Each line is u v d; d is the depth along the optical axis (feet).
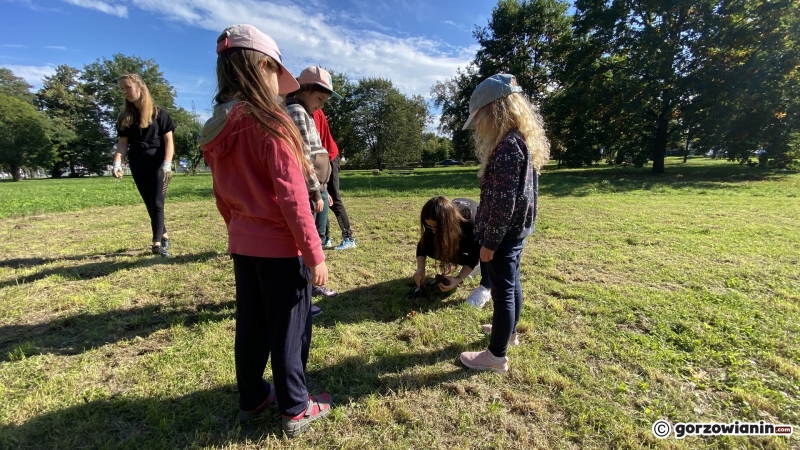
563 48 82.74
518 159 6.08
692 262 12.89
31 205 29.99
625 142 74.18
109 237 17.66
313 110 9.66
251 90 4.53
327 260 13.70
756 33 54.24
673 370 6.89
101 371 7.04
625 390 6.36
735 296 9.96
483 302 9.80
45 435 5.48
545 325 8.67
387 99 146.92
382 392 6.47
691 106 61.72
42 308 9.68
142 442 5.38
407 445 5.29
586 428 5.54
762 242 15.33
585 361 7.25
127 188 49.37
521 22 91.35
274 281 4.93
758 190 35.04
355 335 8.24
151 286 11.19
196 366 7.11
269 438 5.43
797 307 9.18
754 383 6.45
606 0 70.44
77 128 151.33
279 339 5.16
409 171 109.60
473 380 6.73
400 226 19.38
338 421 5.79
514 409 6.01
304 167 5.05
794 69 52.80
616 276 11.73
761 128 55.72
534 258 13.61
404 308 9.70
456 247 9.71
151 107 13.12
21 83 169.48
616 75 66.33
